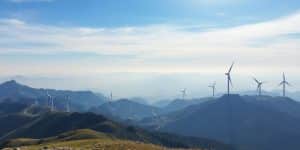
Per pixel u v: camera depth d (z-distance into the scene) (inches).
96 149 5920.3
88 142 7701.8
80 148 5954.7
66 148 5846.5
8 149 6072.8
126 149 6131.9
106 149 5954.7
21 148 6087.6
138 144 7130.9
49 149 5836.6
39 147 6200.8
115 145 6476.4
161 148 7199.8
